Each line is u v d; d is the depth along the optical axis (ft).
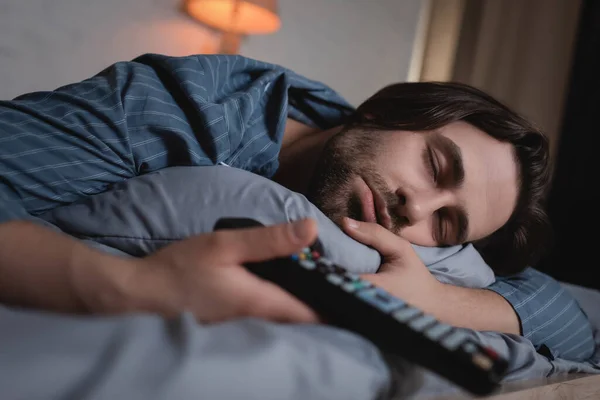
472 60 7.72
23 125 1.72
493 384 0.90
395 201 2.36
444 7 7.66
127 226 1.51
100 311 1.01
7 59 4.67
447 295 1.94
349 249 1.69
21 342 0.71
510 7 7.30
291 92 3.24
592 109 6.30
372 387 0.95
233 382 0.76
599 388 1.92
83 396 0.66
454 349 0.95
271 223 1.56
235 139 2.30
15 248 1.06
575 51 6.57
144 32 5.36
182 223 1.48
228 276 1.05
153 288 1.03
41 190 1.69
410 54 7.32
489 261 3.12
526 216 3.00
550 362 1.99
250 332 0.91
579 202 6.21
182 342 0.78
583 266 5.98
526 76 7.08
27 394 0.65
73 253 1.05
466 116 2.66
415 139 2.53
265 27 5.76
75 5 4.93
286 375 0.83
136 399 0.68
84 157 1.80
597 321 2.88
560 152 6.49
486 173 2.57
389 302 1.10
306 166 3.07
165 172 1.73
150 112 1.99
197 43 5.70
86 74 5.11
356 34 6.72
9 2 4.59
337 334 1.04
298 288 1.12
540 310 2.35
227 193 1.60
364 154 2.49
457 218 2.47
